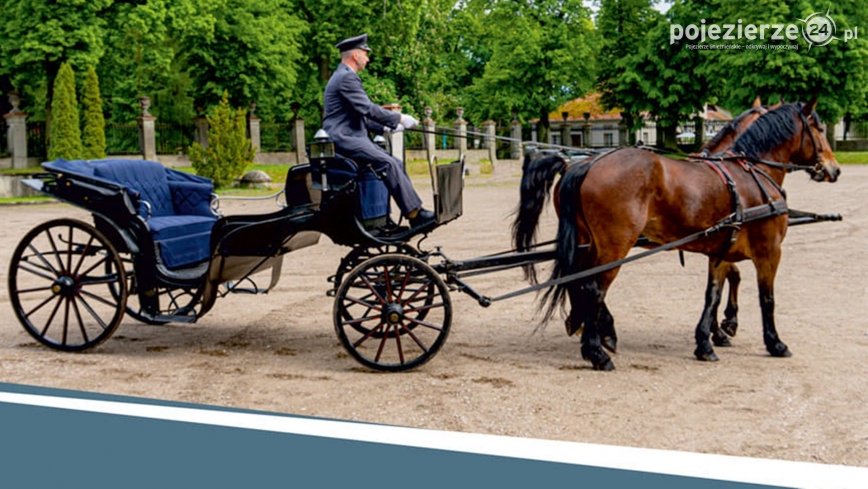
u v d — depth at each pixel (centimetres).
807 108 775
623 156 692
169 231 772
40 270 1213
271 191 2978
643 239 785
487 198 2664
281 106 4472
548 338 815
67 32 3086
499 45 5150
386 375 687
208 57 3828
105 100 3828
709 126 5562
